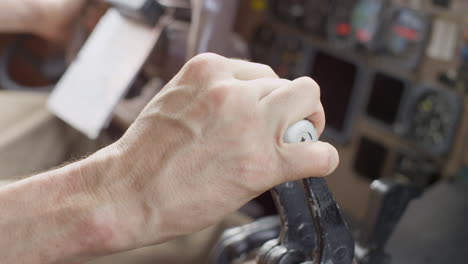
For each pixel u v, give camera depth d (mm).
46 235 475
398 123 1292
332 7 1345
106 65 1069
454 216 740
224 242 672
